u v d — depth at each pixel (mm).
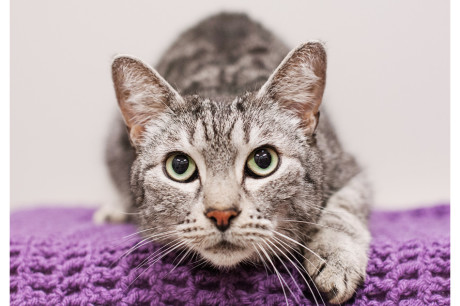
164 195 333
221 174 320
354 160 434
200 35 511
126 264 341
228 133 326
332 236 343
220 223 310
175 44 518
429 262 333
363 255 334
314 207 349
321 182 359
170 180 334
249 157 330
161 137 343
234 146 325
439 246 345
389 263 332
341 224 355
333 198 385
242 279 329
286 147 335
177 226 328
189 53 487
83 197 648
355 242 344
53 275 339
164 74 467
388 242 360
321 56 343
